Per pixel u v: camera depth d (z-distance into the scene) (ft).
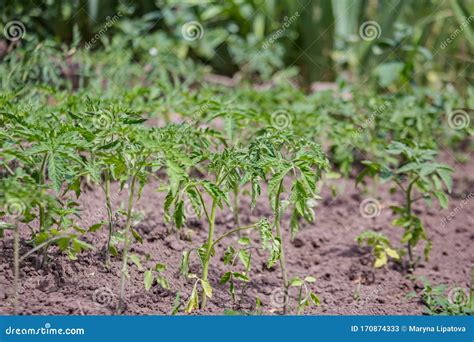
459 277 13.25
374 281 12.84
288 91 17.92
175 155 9.64
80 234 12.07
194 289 10.41
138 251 12.19
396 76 20.77
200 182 9.92
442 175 12.10
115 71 17.58
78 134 10.67
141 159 10.41
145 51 20.20
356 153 17.40
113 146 10.05
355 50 23.15
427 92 18.61
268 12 23.81
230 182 10.43
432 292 12.02
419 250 14.30
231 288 11.05
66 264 11.32
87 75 16.72
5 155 9.64
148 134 10.11
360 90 18.99
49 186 9.75
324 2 23.43
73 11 21.85
